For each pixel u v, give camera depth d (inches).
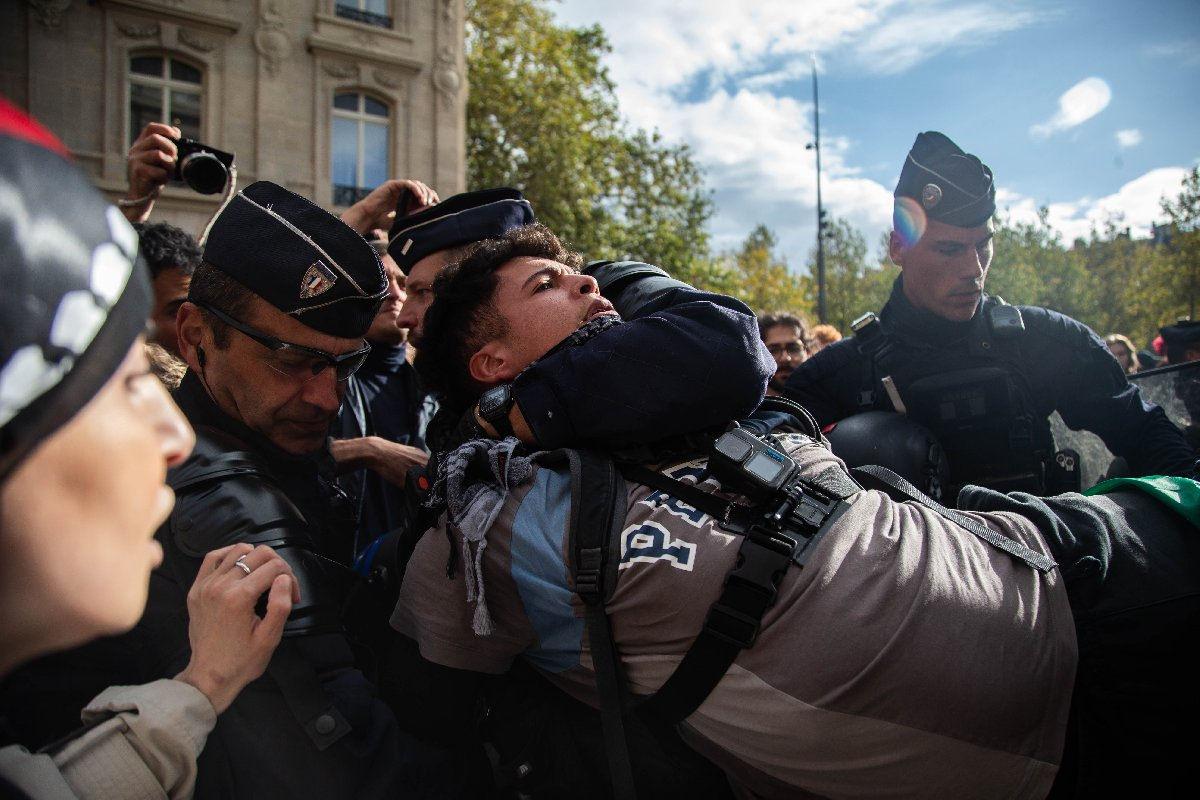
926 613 28.5
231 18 423.2
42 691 31.8
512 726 36.8
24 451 12.2
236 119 429.4
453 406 43.3
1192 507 33.6
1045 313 64.9
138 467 14.1
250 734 30.2
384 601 40.3
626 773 31.0
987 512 35.6
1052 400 64.6
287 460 40.6
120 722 25.9
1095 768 30.2
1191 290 636.1
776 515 30.1
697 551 30.0
